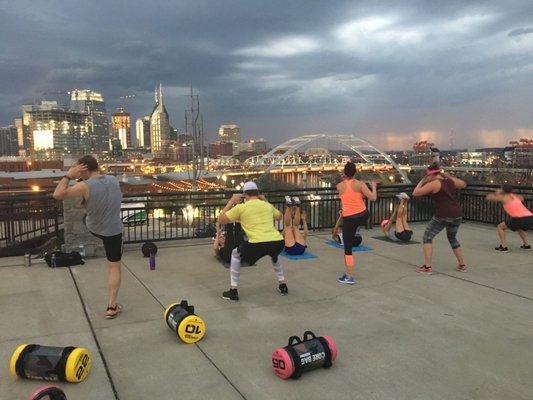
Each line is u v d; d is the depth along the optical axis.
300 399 3.51
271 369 4.00
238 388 3.68
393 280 6.85
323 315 5.35
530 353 4.32
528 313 5.43
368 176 124.12
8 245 9.23
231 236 7.69
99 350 4.38
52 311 5.45
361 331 4.86
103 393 3.61
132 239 10.62
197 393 3.60
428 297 6.04
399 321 5.16
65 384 3.75
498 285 6.59
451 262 8.00
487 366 4.05
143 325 5.02
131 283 6.68
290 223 8.54
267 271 7.38
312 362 3.86
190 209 10.61
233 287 5.89
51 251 8.46
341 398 3.52
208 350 4.38
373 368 4.02
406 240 9.80
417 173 135.38
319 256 8.48
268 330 4.88
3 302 5.78
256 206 5.88
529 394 3.58
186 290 6.33
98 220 5.04
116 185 5.19
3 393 3.62
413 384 3.74
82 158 5.02
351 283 6.63
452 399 3.51
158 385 3.72
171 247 9.32
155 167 191.38
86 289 6.35
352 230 6.62
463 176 134.62
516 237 10.43
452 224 7.14
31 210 10.76
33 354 3.78
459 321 5.16
